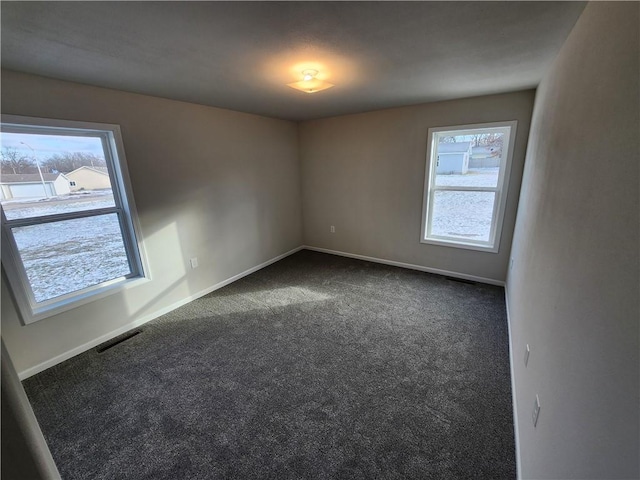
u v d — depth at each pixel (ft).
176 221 10.37
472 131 11.18
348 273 13.53
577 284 3.24
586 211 3.23
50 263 7.76
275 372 7.26
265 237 14.47
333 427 5.73
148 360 7.79
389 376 7.03
